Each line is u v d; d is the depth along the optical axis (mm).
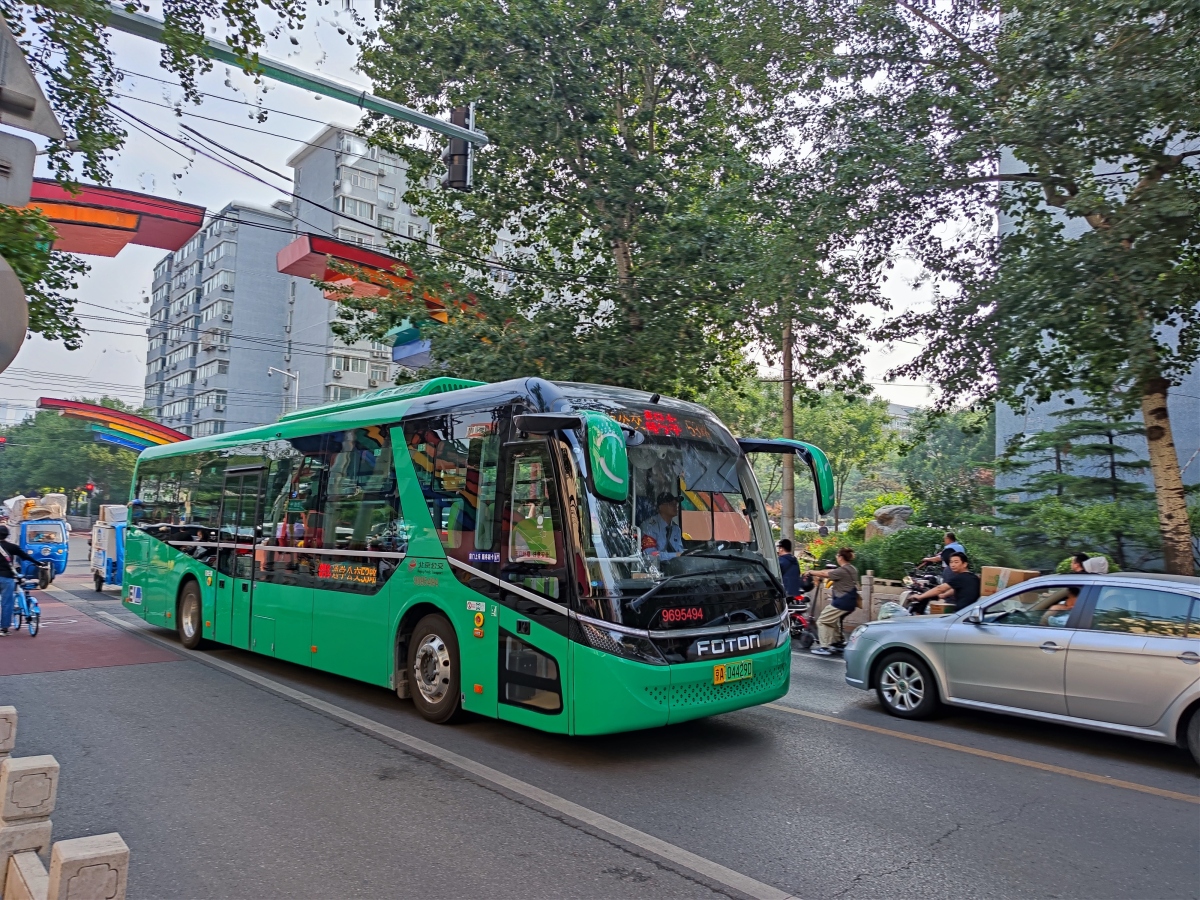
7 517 32156
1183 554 11039
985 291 11586
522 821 5105
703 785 5848
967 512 19141
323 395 49969
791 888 4219
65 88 9633
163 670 10109
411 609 7785
